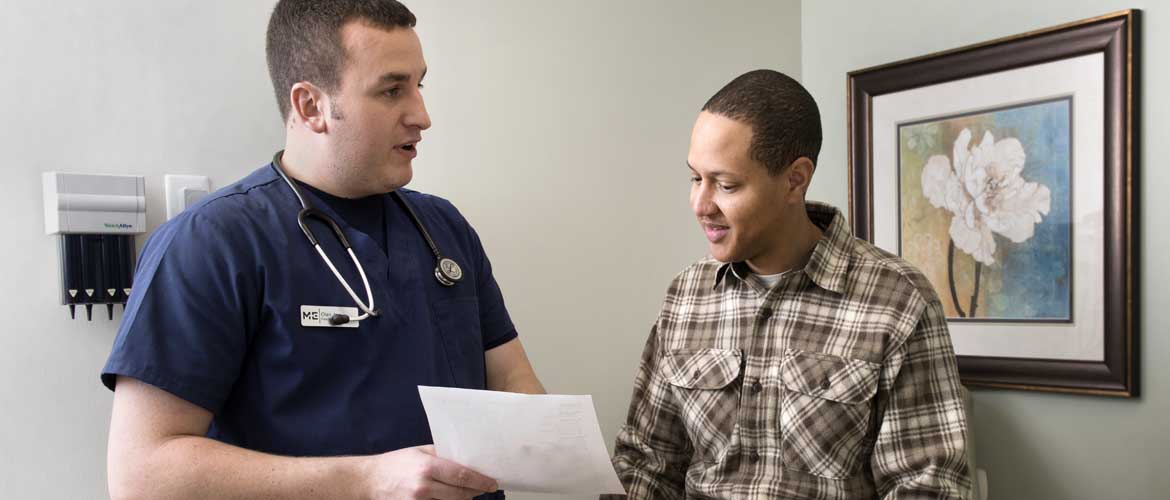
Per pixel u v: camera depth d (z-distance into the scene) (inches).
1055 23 85.4
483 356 57.2
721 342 60.8
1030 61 85.9
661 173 95.7
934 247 94.5
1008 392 90.3
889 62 99.4
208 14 66.1
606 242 90.4
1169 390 78.5
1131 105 79.3
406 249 53.9
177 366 44.0
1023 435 89.1
